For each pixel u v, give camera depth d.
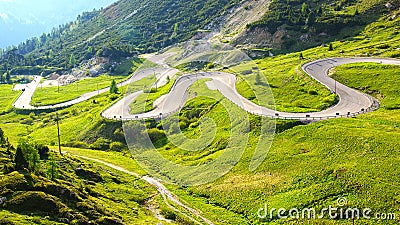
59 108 185.50
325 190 57.66
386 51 134.12
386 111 82.69
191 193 66.31
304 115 82.44
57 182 55.72
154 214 58.00
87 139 107.69
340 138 69.12
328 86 101.38
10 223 39.25
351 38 172.75
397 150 61.91
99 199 57.97
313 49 171.38
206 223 55.66
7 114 186.88
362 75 106.25
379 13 191.00
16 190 47.03
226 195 62.75
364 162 61.19
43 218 43.03
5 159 58.09
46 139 121.19
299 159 66.38
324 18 196.88
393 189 54.12
